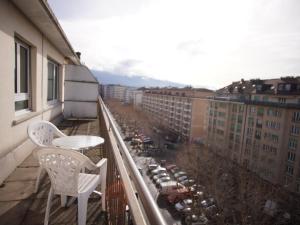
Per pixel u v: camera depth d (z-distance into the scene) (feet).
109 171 7.45
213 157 86.38
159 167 65.87
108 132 8.30
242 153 86.17
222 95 113.39
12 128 10.43
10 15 10.12
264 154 75.05
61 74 25.22
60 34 16.35
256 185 60.85
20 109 13.29
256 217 40.52
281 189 63.10
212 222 35.12
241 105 87.30
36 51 14.75
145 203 2.56
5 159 9.50
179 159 78.95
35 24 13.98
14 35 11.34
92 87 27.09
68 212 7.29
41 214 7.11
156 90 221.25
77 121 25.30
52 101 21.76
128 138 115.34
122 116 204.13
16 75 12.37
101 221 6.95
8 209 7.29
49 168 6.13
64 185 6.09
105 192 7.59
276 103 71.10
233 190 48.75
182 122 146.72
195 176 57.26
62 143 8.46
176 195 41.78
